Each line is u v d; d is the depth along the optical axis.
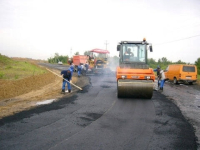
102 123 6.15
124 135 5.23
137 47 11.66
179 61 36.44
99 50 23.95
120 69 10.09
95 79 19.36
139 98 10.24
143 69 10.12
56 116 6.80
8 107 8.05
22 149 4.34
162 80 13.44
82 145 4.57
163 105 8.75
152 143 4.77
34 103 8.82
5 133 5.24
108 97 10.31
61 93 11.43
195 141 4.92
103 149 4.40
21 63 30.89
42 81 16.47
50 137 5.01
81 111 7.48
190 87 16.52
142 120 6.53
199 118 6.95
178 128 5.83
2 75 16.56
